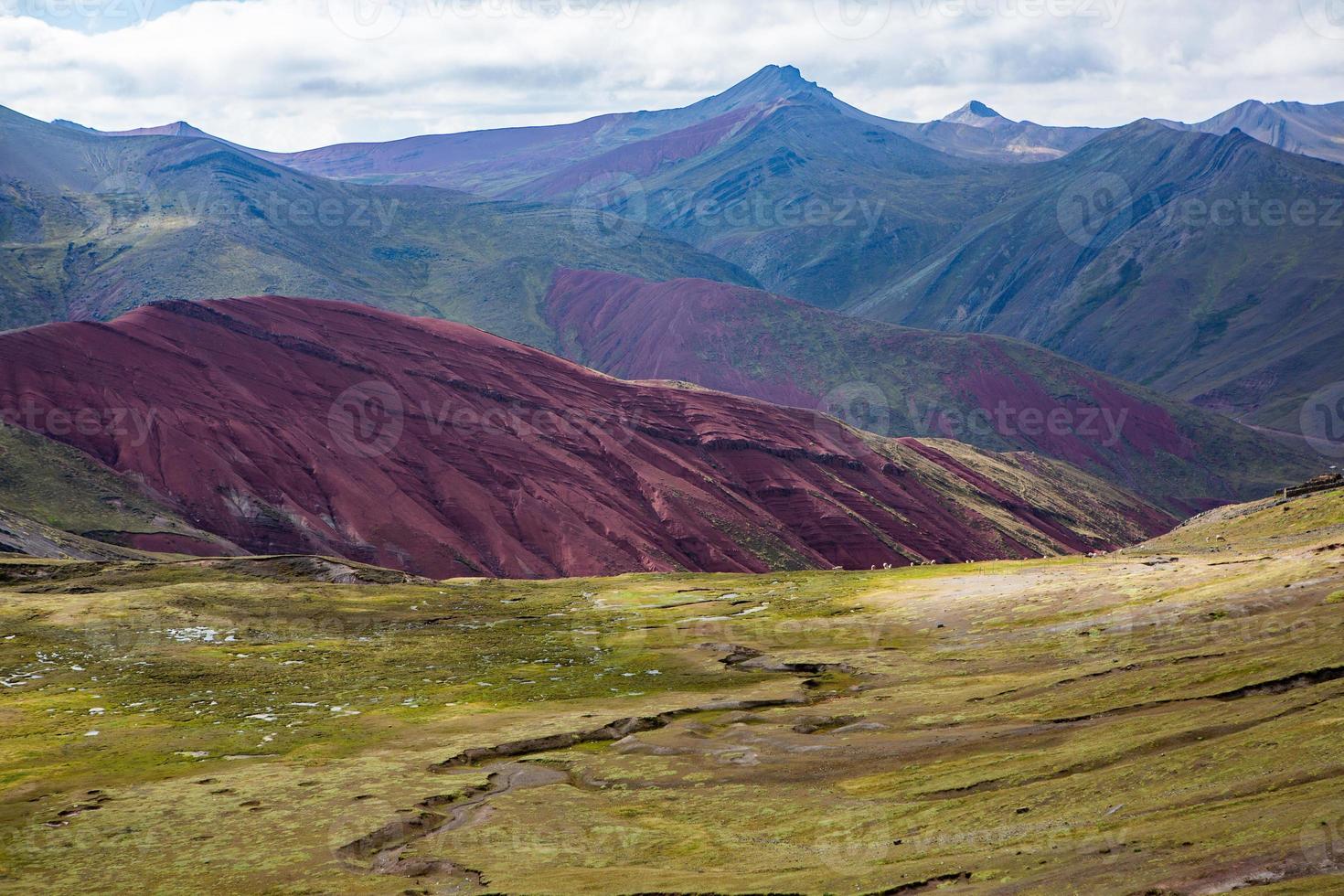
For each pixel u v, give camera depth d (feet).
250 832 150.20
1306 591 216.74
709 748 191.11
